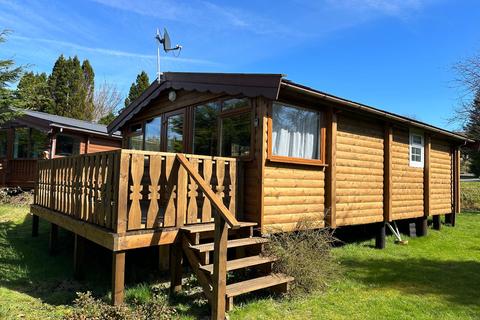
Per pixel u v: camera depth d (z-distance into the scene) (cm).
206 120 702
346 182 719
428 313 430
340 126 718
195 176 429
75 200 569
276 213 572
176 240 464
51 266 605
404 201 899
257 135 559
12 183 1379
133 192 438
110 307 391
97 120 3634
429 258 702
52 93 3038
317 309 434
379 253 741
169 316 383
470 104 1950
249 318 400
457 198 1145
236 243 468
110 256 661
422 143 984
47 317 400
